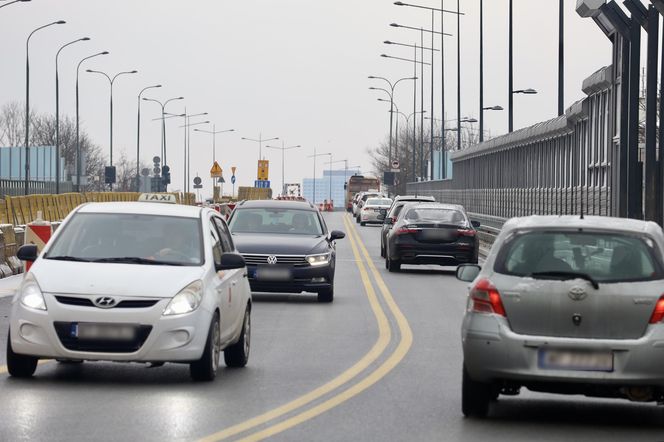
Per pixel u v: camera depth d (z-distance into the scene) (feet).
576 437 68.03
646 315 68.49
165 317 81.97
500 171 443.32
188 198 497.87
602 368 68.18
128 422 69.62
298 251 154.30
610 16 219.41
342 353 106.42
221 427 68.69
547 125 339.36
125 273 84.23
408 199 280.51
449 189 593.42
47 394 79.15
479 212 492.54
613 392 69.31
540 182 363.35
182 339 82.48
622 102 227.40
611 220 73.36
